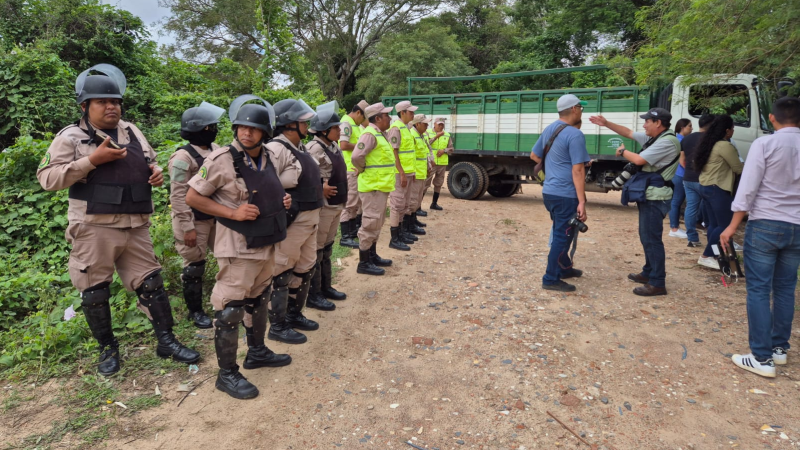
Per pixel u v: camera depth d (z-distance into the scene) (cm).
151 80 1293
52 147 316
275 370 368
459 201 1105
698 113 795
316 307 484
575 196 509
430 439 290
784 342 369
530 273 593
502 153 1030
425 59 2539
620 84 919
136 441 281
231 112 314
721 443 286
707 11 467
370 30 3103
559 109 516
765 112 750
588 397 333
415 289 540
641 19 628
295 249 394
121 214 338
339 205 479
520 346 405
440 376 360
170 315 376
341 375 361
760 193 350
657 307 485
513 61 2662
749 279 361
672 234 771
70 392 326
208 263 536
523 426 302
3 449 267
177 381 346
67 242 552
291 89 1766
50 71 995
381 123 550
